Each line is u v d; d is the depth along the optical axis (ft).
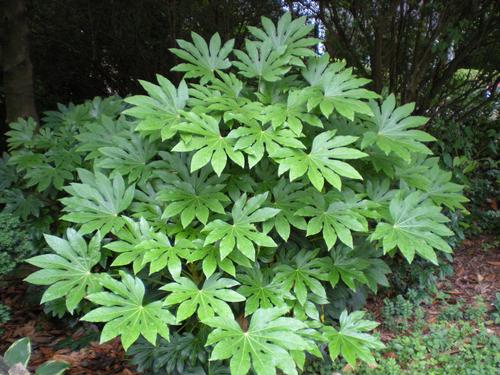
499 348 10.62
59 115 12.50
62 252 7.26
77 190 7.75
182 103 7.88
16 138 11.50
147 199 8.09
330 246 7.18
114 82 24.17
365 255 9.25
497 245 16.42
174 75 22.49
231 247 6.68
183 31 21.68
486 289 14.05
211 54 9.07
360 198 8.21
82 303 9.73
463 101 21.65
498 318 12.00
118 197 7.79
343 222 7.43
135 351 8.43
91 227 7.44
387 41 19.30
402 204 7.95
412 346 11.07
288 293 7.61
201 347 7.98
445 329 11.61
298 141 7.13
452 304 13.35
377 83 18.65
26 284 12.99
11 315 12.42
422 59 18.04
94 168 8.21
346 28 19.90
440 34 17.60
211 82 8.95
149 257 6.75
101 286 7.07
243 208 7.41
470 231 17.19
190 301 6.60
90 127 9.46
